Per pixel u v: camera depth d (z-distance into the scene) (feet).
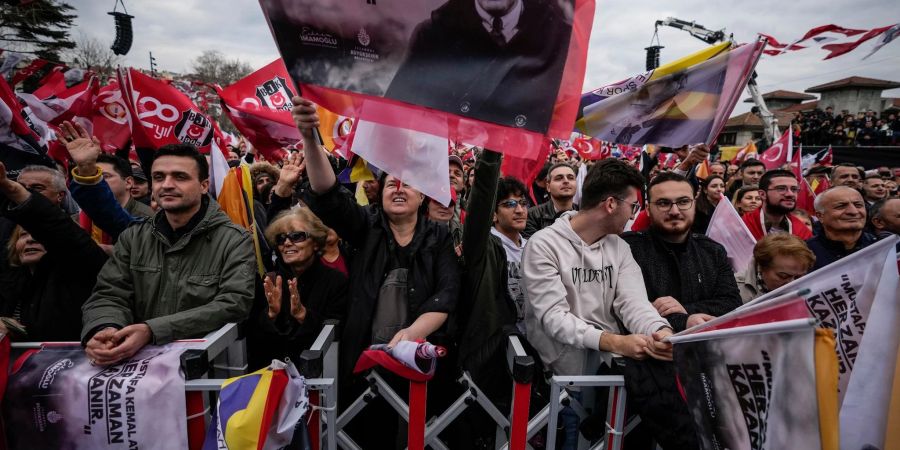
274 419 4.67
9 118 9.73
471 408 7.12
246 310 6.47
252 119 13.05
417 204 6.74
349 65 4.67
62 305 6.85
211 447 4.69
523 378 5.46
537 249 6.67
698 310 7.31
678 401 5.24
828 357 3.28
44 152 10.39
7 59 16.28
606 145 25.05
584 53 4.80
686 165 10.36
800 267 7.28
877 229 11.67
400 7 4.56
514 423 5.59
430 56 4.71
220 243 6.72
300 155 10.17
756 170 18.10
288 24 4.53
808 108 84.48
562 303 6.36
